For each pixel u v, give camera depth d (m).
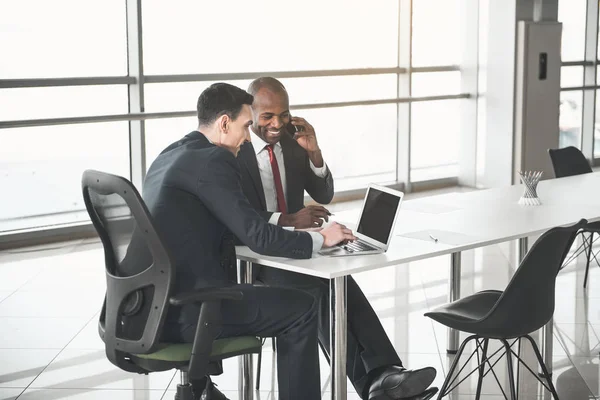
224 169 3.32
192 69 8.01
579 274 6.52
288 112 4.12
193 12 7.95
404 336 5.18
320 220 3.92
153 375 4.62
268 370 4.71
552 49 9.52
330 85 8.98
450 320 3.59
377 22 9.28
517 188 5.44
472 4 9.74
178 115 7.71
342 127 9.17
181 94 7.92
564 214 4.54
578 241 7.50
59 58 7.25
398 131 9.65
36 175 7.30
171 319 3.19
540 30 9.41
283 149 4.21
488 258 7.03
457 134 10.03
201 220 3.30
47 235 7.43
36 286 6.17
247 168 4.05
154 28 7.73
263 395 4.36
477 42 9.77
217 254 3.36
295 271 3.80
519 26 9.37
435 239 3.93
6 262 6.81
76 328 5.31
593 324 5.36
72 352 4.92
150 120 7.77
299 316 3.41
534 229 4.14
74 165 7.49
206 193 3.28
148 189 3.37
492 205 4.83
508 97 9.53
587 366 4.68
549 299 3.58
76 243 7.44
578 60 10.76
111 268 3.23
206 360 3.13
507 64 9.50
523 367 4.65
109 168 7.68
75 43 7.33
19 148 7.17
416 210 4.70
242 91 3.50
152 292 3.09
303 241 3.50
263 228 3.34
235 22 8.23
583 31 10.75
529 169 9.61
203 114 3.49
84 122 7.12
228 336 3.30
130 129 7.72
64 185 7.47
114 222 3.14
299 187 4.24
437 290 6.16
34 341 5.08
